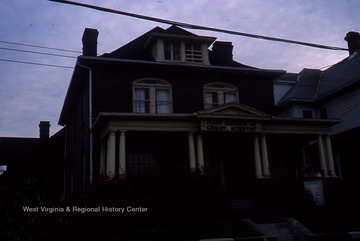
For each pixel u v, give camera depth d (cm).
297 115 2666
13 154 3058
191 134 1745
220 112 1767
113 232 1284
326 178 1884
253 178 1997
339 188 1741
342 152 2528
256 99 2197
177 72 2072
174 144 1953
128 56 2091
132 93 1956
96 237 1241
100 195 1290
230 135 1919
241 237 1155
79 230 1259
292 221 1368
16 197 1482
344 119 2492
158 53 2088
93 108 1869
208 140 2005
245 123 1809
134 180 1402
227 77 2170
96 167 1808
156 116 1672
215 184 1511
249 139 2047
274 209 1596
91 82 1900
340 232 1249
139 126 1667
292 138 2153
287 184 1598
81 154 2133
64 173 2756
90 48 2047
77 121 2344
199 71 2109
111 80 1936
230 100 2152
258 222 1386
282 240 1233
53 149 2933
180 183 1441
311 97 2722
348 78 2497
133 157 1877
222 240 1109
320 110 2723
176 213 1417
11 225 1308
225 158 2044
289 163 2183
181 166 1526
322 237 1211
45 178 2666
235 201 1695
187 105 2038
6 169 2808
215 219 1484
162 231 1242
